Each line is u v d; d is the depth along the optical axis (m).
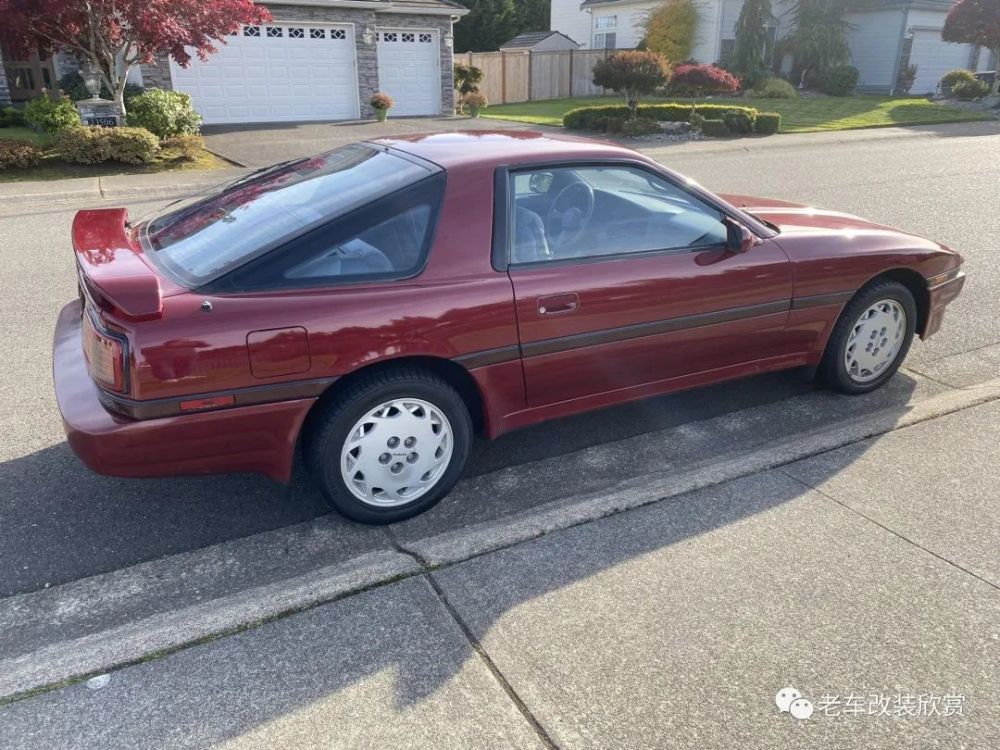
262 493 3.58
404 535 3.28
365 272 3.07
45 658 2.53
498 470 3.81
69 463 3.80
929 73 32.41
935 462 3.79
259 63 20.41
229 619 2.69
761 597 2.84
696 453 3.97
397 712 2.34
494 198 3.30
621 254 3.58
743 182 12.27
